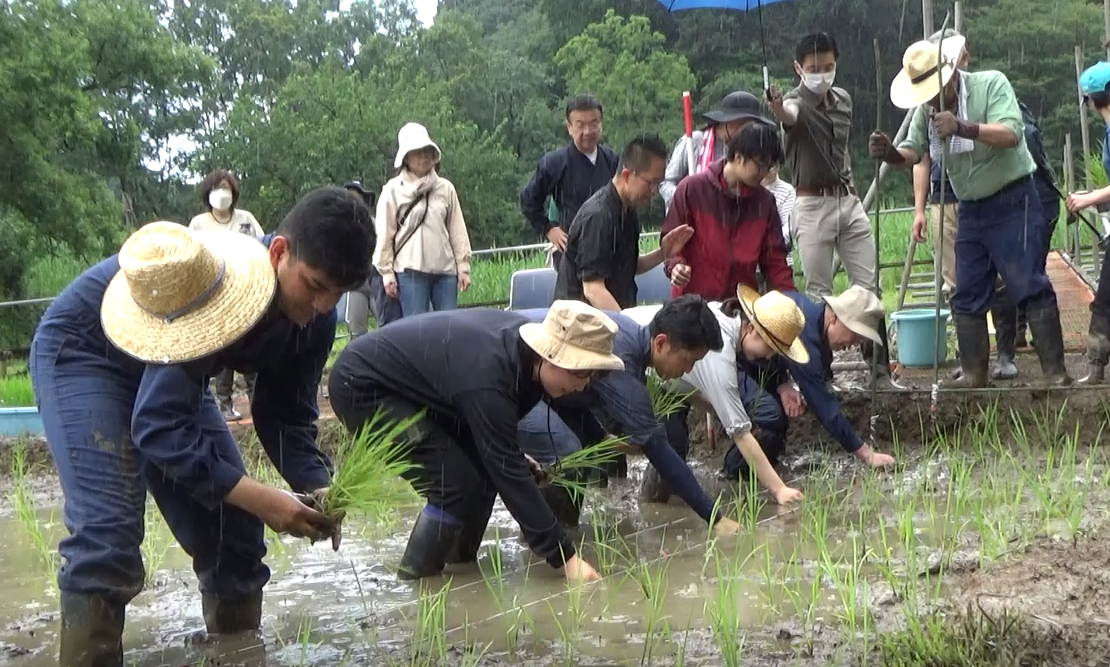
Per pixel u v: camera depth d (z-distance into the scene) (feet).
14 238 74.90
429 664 12.16
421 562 15.53
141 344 11.03
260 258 11.50
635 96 145.18
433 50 184.55
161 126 168.86
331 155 155.84
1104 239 25.02
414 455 15.10
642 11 162.91
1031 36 109.60
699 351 15.84
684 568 15.34
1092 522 15.57
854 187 23.90
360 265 11.14
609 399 15.74
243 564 13.32
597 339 13.70
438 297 27.27
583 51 154.92
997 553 14.57
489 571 15.85
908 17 110.32
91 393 11.59
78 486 11.34
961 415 22.22
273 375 12.88
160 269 10.84
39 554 18.19
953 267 25.94
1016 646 11.14
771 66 128.77
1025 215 21.54
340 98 158.92
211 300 11.12
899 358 26.22
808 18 113.19
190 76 93.66
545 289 27.09
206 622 13.53
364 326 30.68
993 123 20.90
